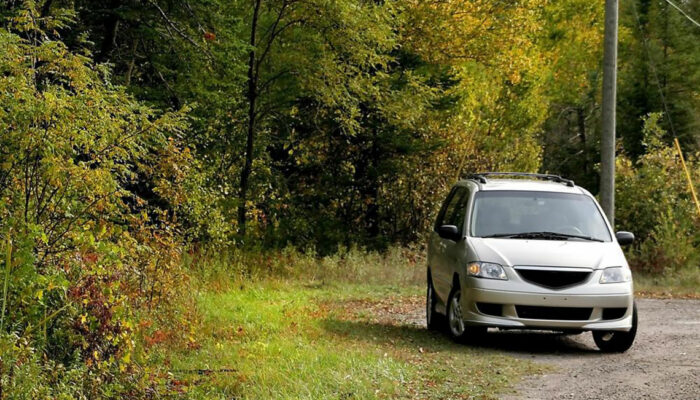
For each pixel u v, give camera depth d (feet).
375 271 69.05
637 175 87.10
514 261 37.86
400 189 91.61
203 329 37.55
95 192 26.71
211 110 73.26
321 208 88.94
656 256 77.92
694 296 66.08
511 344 40.14
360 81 78.13
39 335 24.39
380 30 74.84
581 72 165.99
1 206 23.93
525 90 117.39
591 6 167.22
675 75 139.54
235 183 78.59
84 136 25.82
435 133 92.12
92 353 25.39
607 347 39.01
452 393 29.12
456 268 39.68
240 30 71.87
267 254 68.95
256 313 44.27
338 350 35.50
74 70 27.78
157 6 63.46
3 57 25.88
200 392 27.09
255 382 28.76
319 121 85.71
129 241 28.17
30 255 23.40
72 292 25.55
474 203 41.91
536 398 28.60
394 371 31.68
